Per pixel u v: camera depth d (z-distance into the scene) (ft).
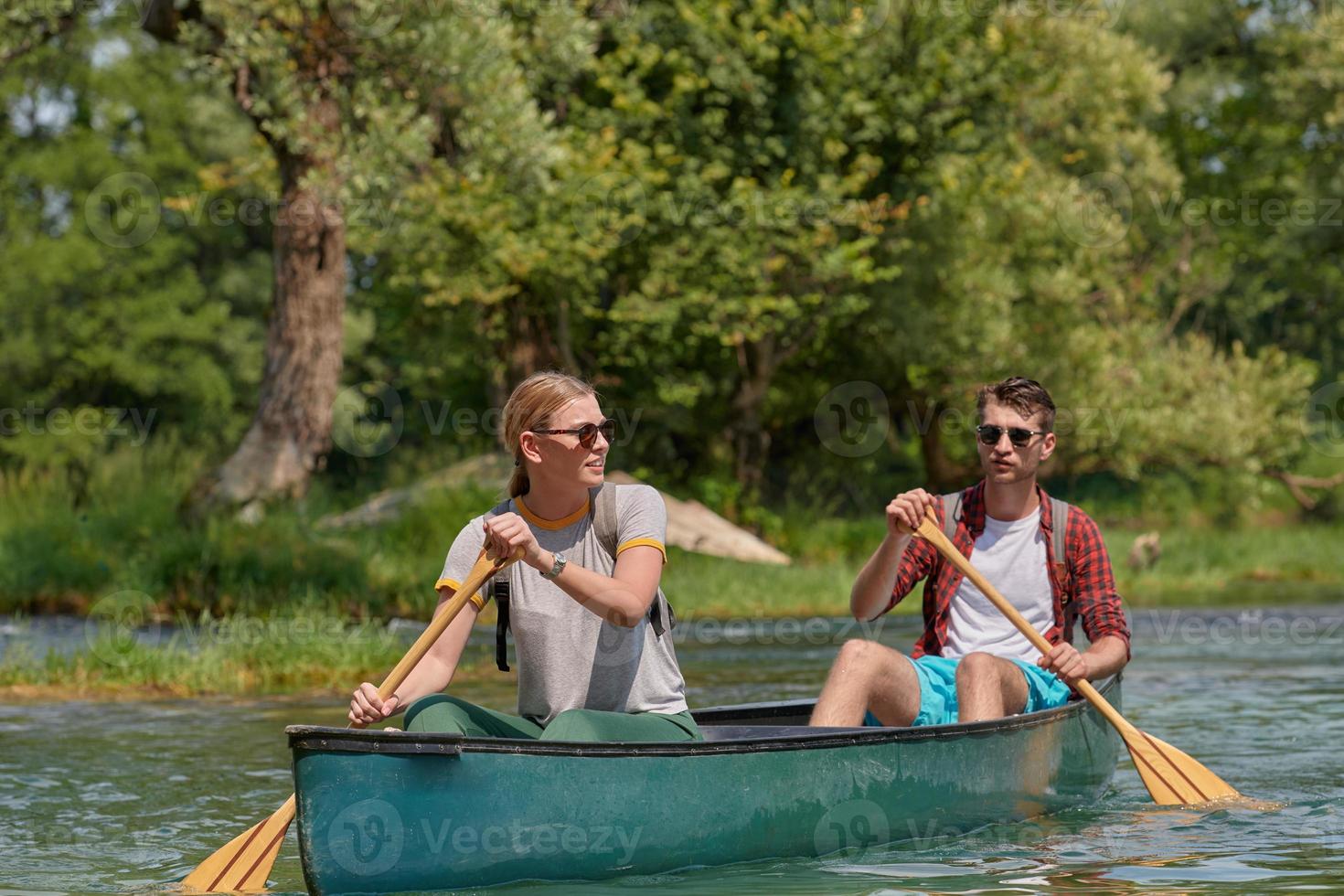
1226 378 87.51
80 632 43.60
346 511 73.87
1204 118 117.19
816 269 71.05
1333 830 16.42
